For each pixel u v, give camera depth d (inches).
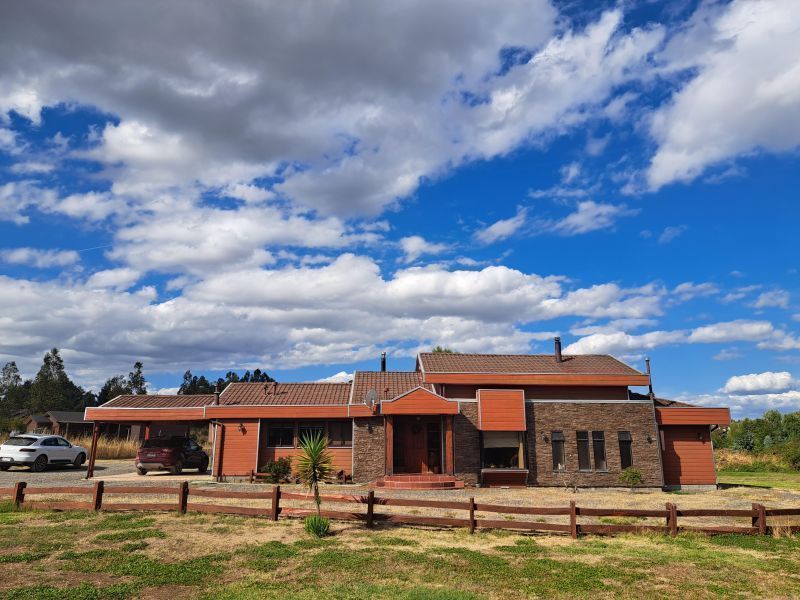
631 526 531.5
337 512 551.2
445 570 396.8
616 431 1013.8
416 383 1100.5
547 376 1037.2
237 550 438.6
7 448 1034.1
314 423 1024.9
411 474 951.6
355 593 343.9
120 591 339.6
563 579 383.2
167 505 572.1
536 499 792.3
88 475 956.0
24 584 348.8
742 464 1653.5
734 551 474.6
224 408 1009.5
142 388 4121.6
